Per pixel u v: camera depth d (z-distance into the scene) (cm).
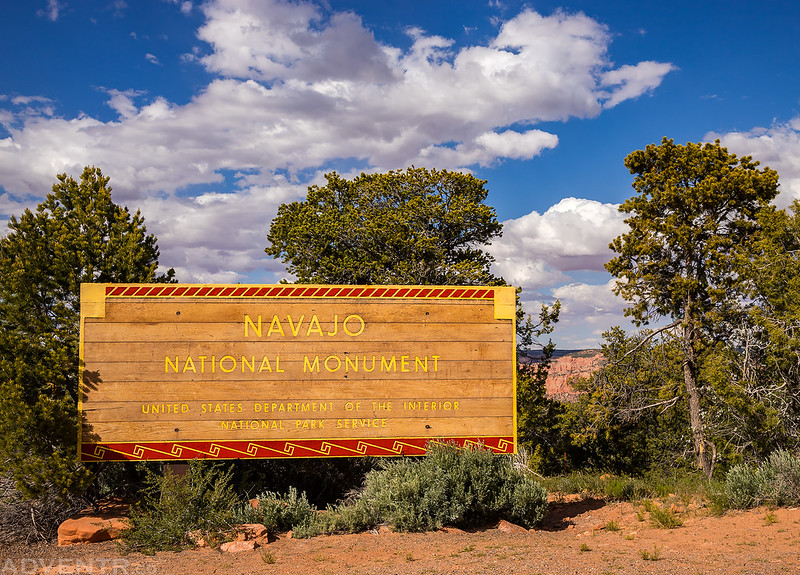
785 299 1945
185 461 1162
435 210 2723
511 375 1234
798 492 1086
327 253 2891
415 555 917
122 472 1364
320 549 992
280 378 1182
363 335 1207
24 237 1312
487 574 766
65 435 1135
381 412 1198
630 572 743
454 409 1214
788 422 1992
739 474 1179
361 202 2944
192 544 1030
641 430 3033
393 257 2758
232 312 1185
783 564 745
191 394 1162
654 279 2370
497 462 1209
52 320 1270
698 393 2322
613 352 2561
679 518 1110
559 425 2794
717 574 716
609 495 1486
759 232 2161
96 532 1074
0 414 1102
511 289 1246
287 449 1170
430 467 1162
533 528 1165
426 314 1224
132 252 1363
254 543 1021
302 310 1199
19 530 1112
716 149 2345
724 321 2228
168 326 1169
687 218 2328
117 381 1149
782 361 2011
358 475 1537
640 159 2475
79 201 1385
